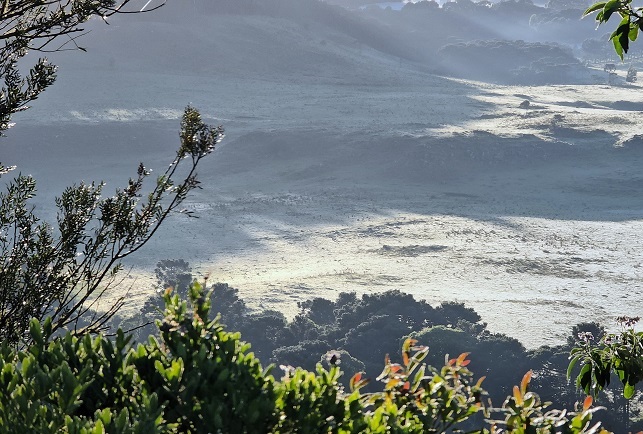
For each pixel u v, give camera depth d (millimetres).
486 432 6348
